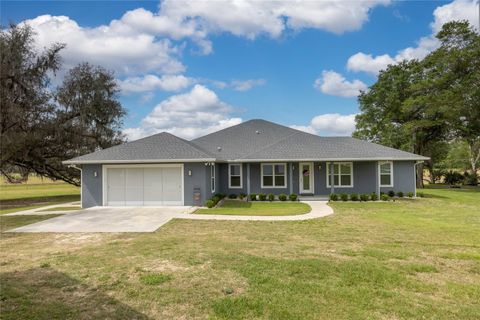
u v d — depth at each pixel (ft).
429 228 36.99
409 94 118.83
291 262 23.34
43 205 68.90
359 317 15.16
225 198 74.28
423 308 16.08
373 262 23.50
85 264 23.35
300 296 17.48
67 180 99.50
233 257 24.76
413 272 21.44
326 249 27.50
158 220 43.47
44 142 83.71
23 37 78.07
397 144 120.98
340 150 72.33
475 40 101.24
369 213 49.37
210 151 79.82
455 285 19.16
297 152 71.56
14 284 19.48
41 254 26.53
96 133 92.73
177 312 15.71
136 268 22.22
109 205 60.34
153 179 60.18
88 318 15.11
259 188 75.05
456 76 103.86
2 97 74.08
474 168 139.13
